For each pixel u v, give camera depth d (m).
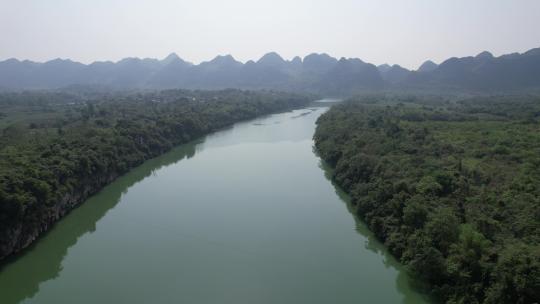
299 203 67.56
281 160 97.06
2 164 58.31
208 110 151.88
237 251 51.22
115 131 96.25
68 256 50.56
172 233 56.66
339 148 87.25
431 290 38.94
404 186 53.38
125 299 41.53
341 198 69.75
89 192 71.62
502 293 31.92
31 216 52.34
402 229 47.19
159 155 103.38
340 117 125.38
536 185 50.59
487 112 146.88
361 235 55.38
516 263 32.75
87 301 41.44
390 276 45.03
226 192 73.69
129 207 66.69
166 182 80.50
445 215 42.41
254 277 45.19
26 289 44.44
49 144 75.75
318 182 78.94
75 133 90.50
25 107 180.25
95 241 54.53
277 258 49.31
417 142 83.50
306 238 54.59
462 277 35.78
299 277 45.06
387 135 91.88
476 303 33.72
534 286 30.58
